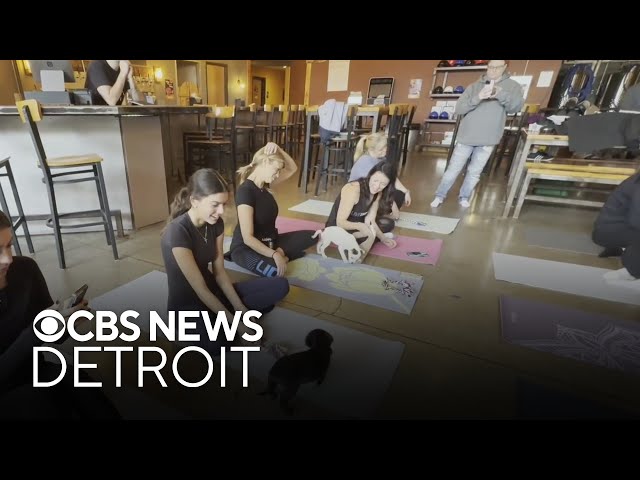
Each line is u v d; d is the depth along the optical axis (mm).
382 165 2273
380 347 1501
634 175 2203
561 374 1389
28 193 2439
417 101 8375
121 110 2223
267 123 6141
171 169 4656
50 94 2307
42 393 937
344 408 1193
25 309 986
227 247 2514
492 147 3555
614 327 1696
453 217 3430
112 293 1832
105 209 2174
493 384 1323
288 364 1171
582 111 3992
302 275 2107
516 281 2137
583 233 3029
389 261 2359
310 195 4117
